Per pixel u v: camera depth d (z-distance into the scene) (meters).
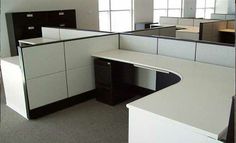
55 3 5.97
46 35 4.43
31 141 2.37
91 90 3.37
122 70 3.18
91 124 2.69
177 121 1.28
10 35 5.05
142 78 3.49
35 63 2.68
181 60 2.77
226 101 1.55
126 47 3.44
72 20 5.85
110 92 3.12
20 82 2.74
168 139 1.35
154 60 2.77
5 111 3.03
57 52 2.85
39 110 2.84
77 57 3.08
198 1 11.12
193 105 1.49
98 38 3.24
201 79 2.02
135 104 1.51
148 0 8.41
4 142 2.36
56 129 2.59
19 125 2.68
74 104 3.20
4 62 2.96
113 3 7.60
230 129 1.08
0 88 3.83
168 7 9.46
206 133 1.18
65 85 3.04
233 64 2.46
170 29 4.32
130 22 8.11
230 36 5.48
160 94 1.67
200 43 2.68
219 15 7.05
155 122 1.38
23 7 5.39
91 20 6.93
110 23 7.63
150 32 3.86
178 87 1.82
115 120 2.78
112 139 2.40
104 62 3.05
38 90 2.78
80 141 2.37
